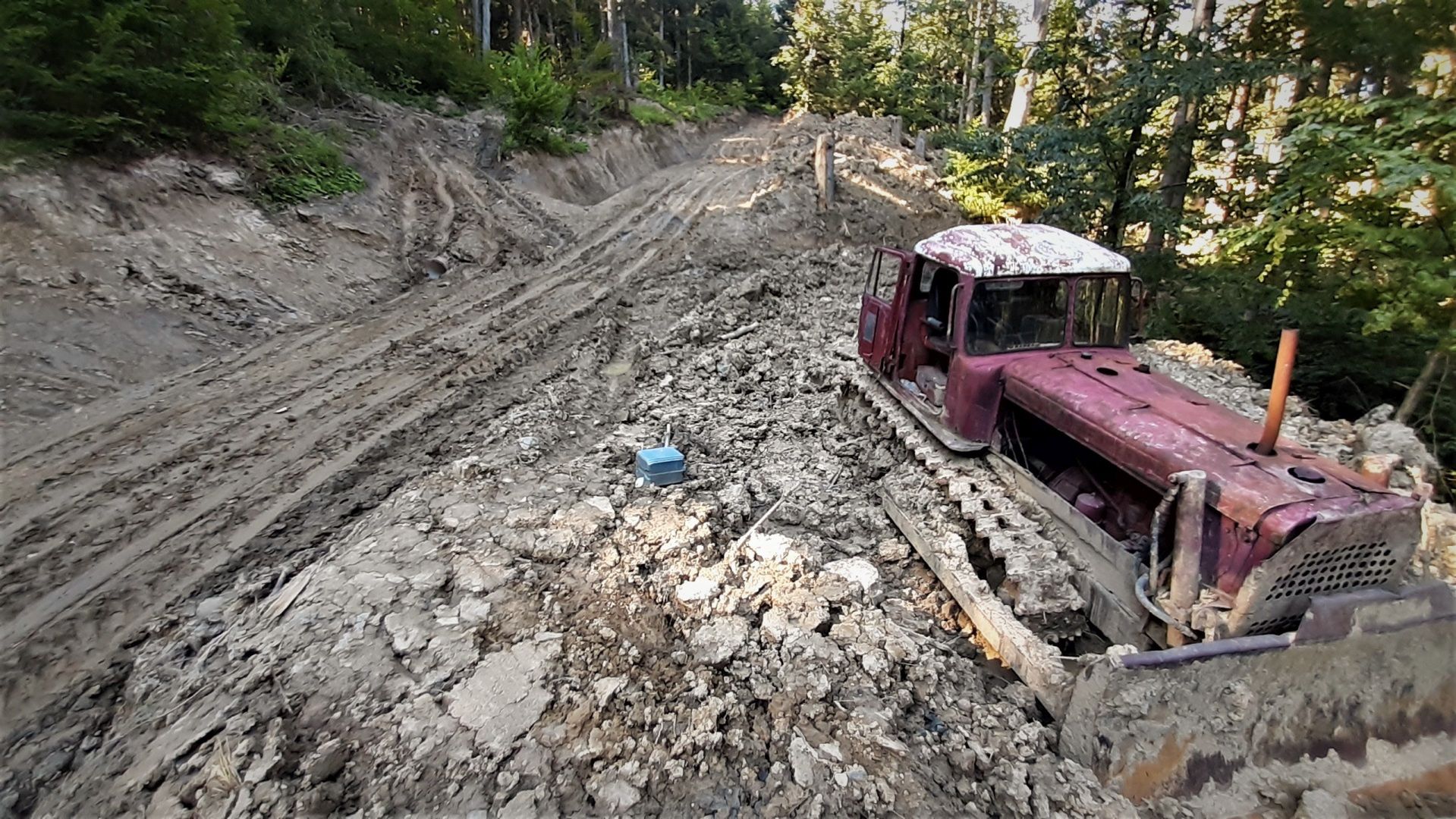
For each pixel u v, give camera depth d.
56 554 5.45
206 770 3.46
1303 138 6.83
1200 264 11.29
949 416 5.79
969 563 4.91
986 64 24.59
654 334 11.11
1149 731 3.60
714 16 50.34
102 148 10.01
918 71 32.22
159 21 10.49
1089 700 3.61
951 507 5.46
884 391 7.16
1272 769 3.75
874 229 17.75
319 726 3.73
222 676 4.14
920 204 19.14
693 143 32.16
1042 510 4.96
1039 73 12.04
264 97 13.95
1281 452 4.05
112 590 5.14
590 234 15.74
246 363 8.84
